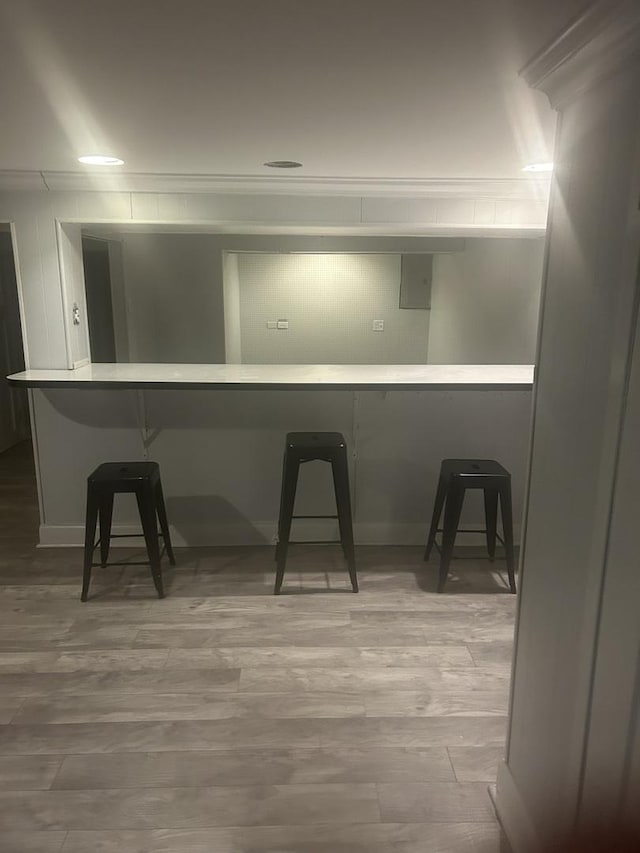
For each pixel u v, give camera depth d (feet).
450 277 17.97
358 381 9.75
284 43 3.92
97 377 9.95
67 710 7.09
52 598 9.61
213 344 17.75
